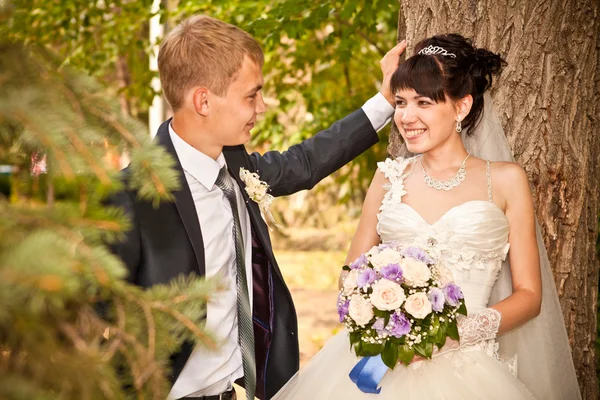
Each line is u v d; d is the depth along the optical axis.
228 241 2.36
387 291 2.14
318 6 5.08
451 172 2.52
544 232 2.80
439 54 2.41
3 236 1.10
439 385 2.29
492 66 2.53
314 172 2.68
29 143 1.28
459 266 2.39
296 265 11.15
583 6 2.76
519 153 2.78
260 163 2.62
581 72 2.78
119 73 7.68
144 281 2.17
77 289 1.20
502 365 2.38
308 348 6.81
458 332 2.24
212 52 2.21
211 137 2.30
